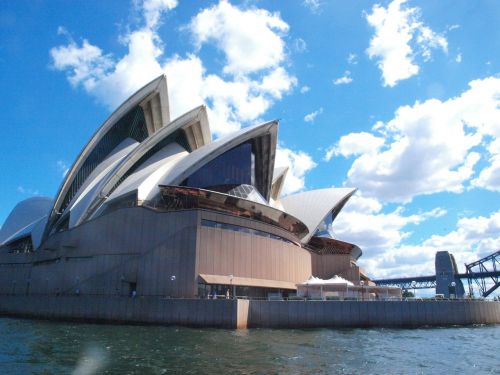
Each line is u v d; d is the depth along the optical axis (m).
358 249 66.62
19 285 49.16
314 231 63.09
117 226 40.62
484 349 22.58
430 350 22.03
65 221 52.03
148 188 45.31
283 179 68.56
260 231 42.22
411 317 34.41
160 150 54.50
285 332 29.06
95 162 55.22
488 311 37.31
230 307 30.86
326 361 18.28
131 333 27.00
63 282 42.66
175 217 38.44
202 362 17.42
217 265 37.53
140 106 55.25
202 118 53.84
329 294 37.69
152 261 37.41
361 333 29.33
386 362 18.53
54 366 16.53
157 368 16.23
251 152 50.25
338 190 68.75
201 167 46.41
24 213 70.25
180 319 31.75
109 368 16.20
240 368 16.42
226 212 41.84
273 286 41.69
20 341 23.11
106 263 40.03
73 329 29.33
